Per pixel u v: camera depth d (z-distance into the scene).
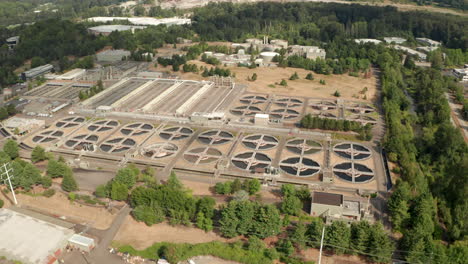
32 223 159.38
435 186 183.25
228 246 148.00
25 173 184.88
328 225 153.88
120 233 157.50
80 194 184.62
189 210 160.25
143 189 166.50
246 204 153.75
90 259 144.75
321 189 189.50
